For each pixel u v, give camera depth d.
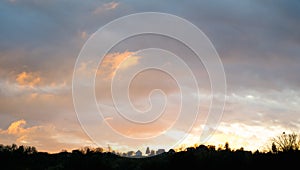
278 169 57.09
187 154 67.88
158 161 71.50
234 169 62.69
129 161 78.88
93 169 76.06
